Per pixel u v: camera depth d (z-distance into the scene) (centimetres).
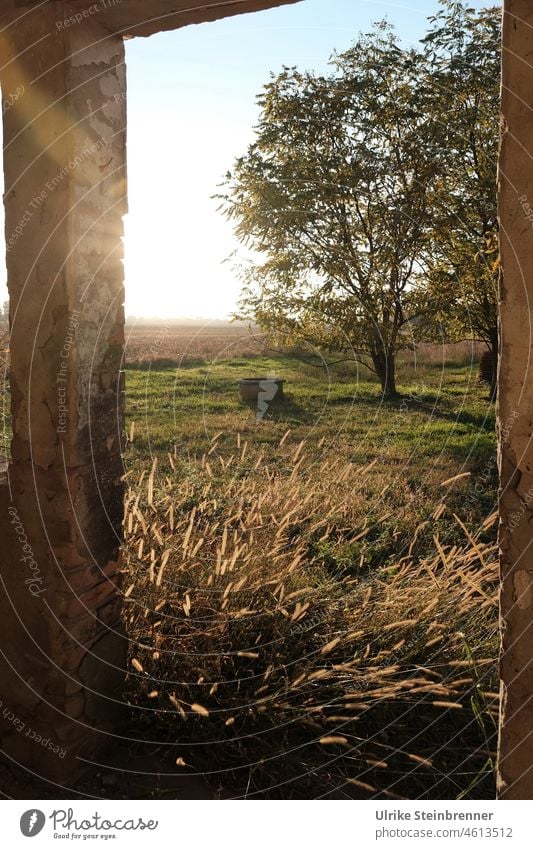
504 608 150
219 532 348
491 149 725
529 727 151
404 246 788
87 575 215
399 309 845
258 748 226
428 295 806
